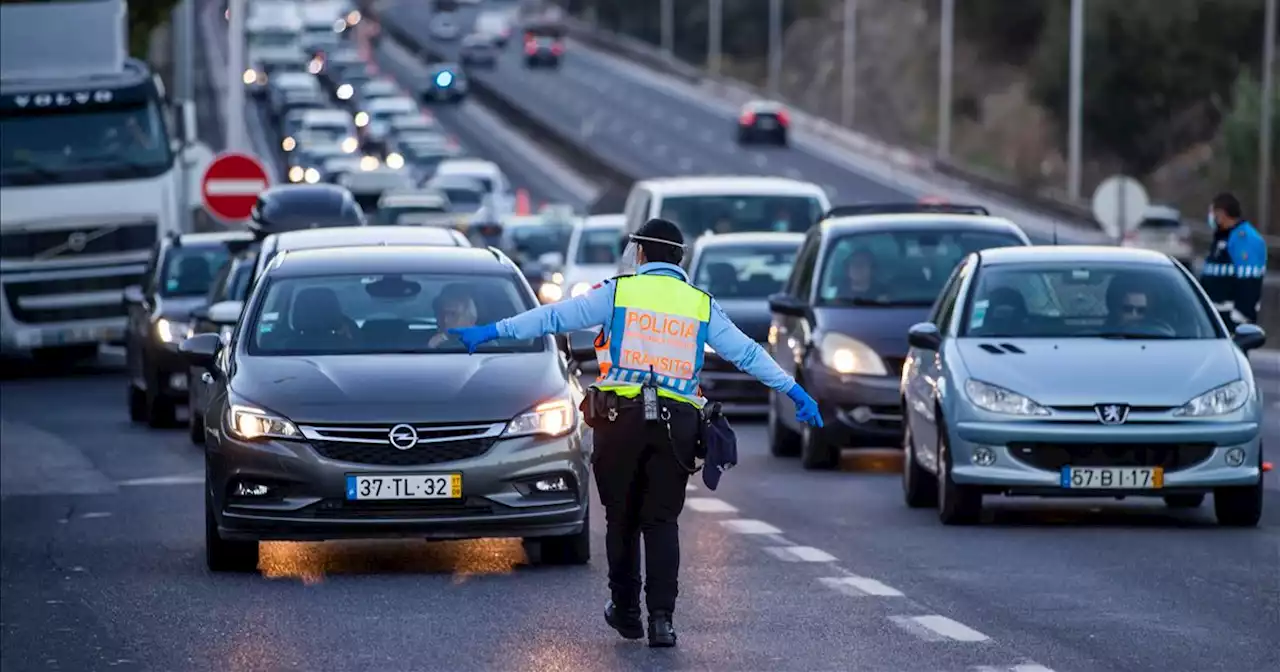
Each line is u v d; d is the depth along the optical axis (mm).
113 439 57219
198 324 55438
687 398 24172
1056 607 27438
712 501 40719
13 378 81250
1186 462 35469
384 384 30844
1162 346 37094
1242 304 53625
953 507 36375
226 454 30562
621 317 24188
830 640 24969
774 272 62000
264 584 30172
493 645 24750
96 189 81438
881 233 49500
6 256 80562
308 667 23562
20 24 81562
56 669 23938
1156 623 26141
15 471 48531
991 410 35719
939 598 28250
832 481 44438
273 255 39438
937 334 38375
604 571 31000
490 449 30359
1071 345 37281
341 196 67500
